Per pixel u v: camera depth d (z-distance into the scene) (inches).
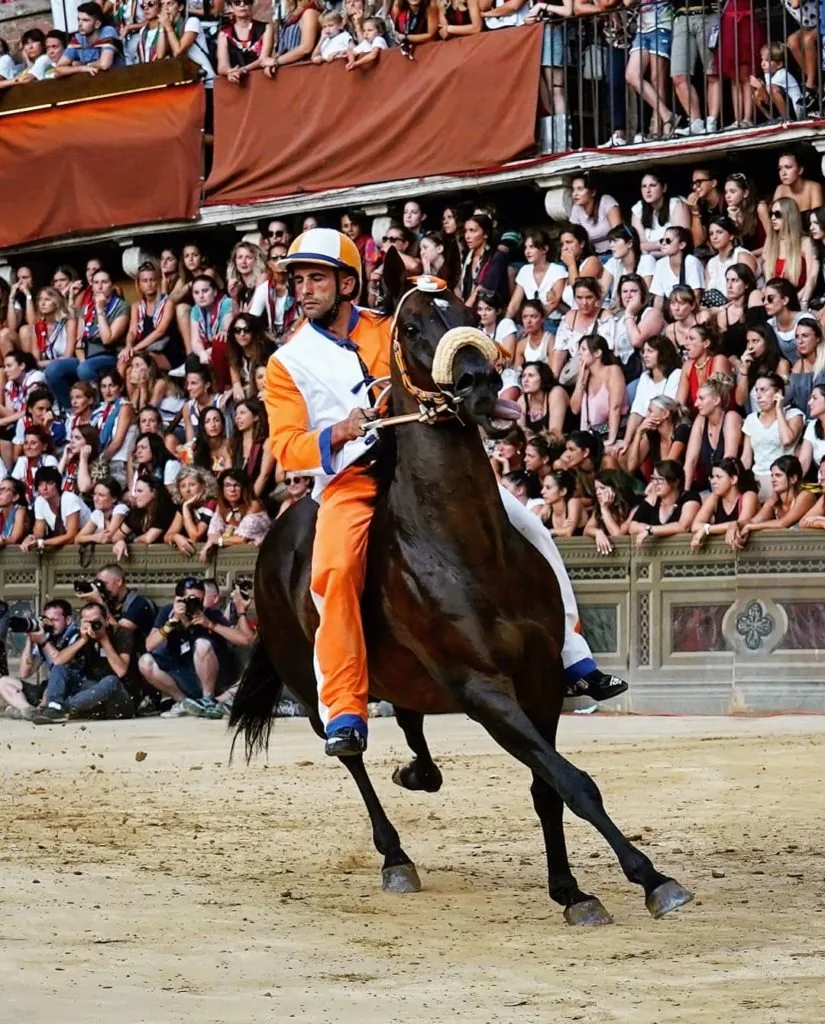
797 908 283.4
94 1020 208.1
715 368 675.4
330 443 294.2
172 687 719.7
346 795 443.2
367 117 809.5
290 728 652.1
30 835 382.0
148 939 263.1
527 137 759.7
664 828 374.6
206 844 367.9
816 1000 214.2
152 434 815.7
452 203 801.6
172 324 857.5
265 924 276.8
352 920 280.5
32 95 931.3
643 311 701.3
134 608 735.1
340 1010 213.9
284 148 838.5
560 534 700.0
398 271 289.3
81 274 943.0
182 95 885.2
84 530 816.3
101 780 488.1
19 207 931.3
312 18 838.5
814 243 668.1
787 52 700.7
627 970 236.8
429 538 282.7
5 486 841.5
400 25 799.1
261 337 804.0
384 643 297.0
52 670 725.9
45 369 889.5
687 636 674.8
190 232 888.9
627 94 745.0
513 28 766.5
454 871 331.3
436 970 239.8
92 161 906.7
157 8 899.4
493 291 743.7
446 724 640.4
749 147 705.6
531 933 268.4
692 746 526.3
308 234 314.7
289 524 336.2
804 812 388.8
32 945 256.4
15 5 981.2
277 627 334.0
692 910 284.0
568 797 262.7
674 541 674.8
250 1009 214.5
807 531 646.5
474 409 265.6
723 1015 207.0
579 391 706.2
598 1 749.9
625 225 733.9
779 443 655.1
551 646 286.8
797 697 649.0
